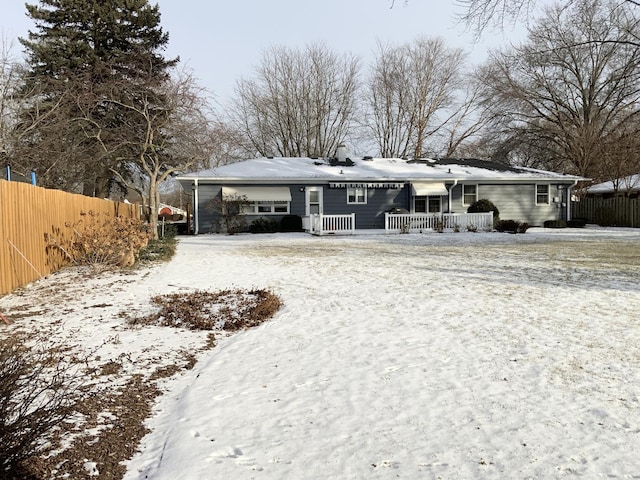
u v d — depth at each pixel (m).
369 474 2.96
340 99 47.97
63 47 29.52
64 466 3.07
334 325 6.60
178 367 5.02
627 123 35.25
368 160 33.59
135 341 5.88
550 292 8.76
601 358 5.07
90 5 31.33
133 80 22.02
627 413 3.78
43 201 10.73
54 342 5.70
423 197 29.47
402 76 48.25
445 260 13.75
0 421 2.74
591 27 16.95
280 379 4.61
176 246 19.31
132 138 21.80
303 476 2.94
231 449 3.28
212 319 7.03
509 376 4.61
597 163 35.66
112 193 37.91
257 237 24.11
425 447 3.29
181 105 20.78
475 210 28.25
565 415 3.76
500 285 9.54
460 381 4.50
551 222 29.75
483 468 3.02
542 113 40.38
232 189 27.12
